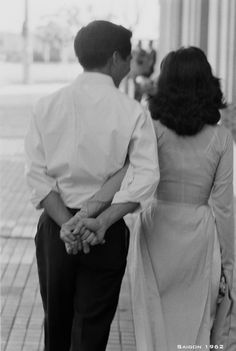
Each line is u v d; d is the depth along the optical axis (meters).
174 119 3.31
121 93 3.21
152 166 3.12
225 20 13.14
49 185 3.22
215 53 14.19
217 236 3.48
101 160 3.16
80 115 3.16
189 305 3.46
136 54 18.59
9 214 8.73
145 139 3.14
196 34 17.05
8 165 12.48
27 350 4.43
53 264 3.30
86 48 3.22
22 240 7.34
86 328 3.36
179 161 3.39
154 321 3.46
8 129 17.08
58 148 3.20
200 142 3.37
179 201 3.42
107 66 3.24
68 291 3.39
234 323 3.45
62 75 40.78
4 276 6.00
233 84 12.19
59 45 50.25
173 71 3.34
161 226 3.43
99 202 3.16
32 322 4.91
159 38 22.39
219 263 3.47
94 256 3.29
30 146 3.22
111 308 3.38
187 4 19.42
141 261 3.47
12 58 54.09
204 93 3.32
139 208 3.17
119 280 3.37
